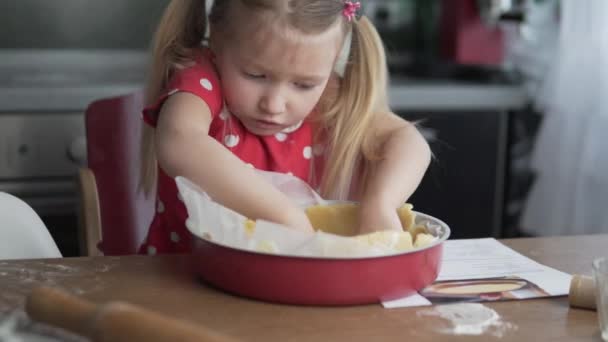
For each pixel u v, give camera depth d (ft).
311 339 2.33
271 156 4.04
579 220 7.22
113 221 4.85
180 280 2.81
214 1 3.65
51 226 7.20
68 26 8.43
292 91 3.45
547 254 3.33
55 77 7.75
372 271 2.56
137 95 4.96
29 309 2.08
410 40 9.76
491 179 8.07
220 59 3.54
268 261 2.55
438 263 2.79
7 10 8.23
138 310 1.97
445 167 7.95
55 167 7.10
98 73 8.13
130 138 4.91
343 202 3.40
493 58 8.53
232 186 3.02
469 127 7.93
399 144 3.68
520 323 2.52
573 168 7.29
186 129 3.26
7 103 6.85
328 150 4.07
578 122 7.25
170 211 4.17
